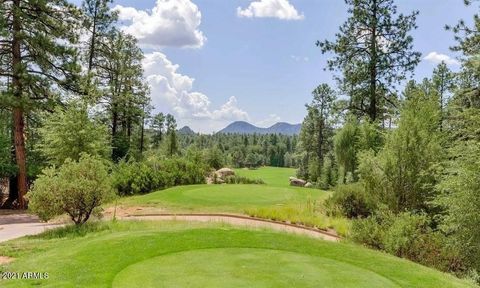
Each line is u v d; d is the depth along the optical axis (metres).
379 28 27.52
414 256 10.96
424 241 11.23
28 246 10.03
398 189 15.54
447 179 11.81
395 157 15.64
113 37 33.41
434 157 15.19
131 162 30.27
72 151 22.25
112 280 6.75
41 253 8.92
